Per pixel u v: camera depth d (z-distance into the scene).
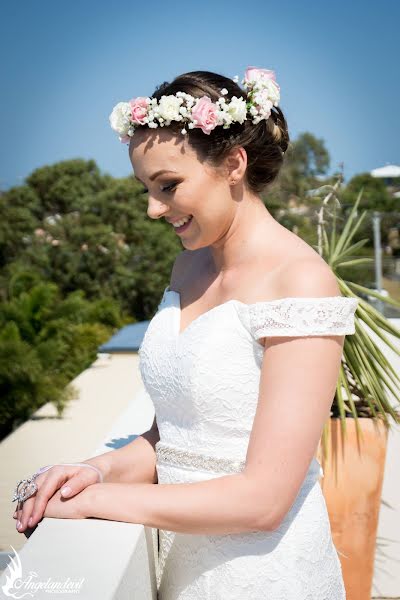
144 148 1.55
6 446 8.64
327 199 3.19
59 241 30.03
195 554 1.59
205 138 1.53
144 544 1.45
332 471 2.82
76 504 1.47
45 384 10.02
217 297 1.64
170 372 1.60
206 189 1.56
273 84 1.63
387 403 2.85
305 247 1.55
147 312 29.64
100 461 1.73
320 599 1.57
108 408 10.52
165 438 1.69
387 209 24.36
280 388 1.42
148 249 29.42
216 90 1.58
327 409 1.44
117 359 14.77
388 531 3.51
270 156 1.65
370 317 2.89
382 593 3.14
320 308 1.42
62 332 13.76
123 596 1.24
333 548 1.64
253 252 1.58
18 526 1.53
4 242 30.64
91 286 29.27
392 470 3.91
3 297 28.11
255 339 1.50
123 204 30.36
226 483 1.40
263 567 1.51
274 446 1.39
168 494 1.43
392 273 12.34
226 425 1.54
